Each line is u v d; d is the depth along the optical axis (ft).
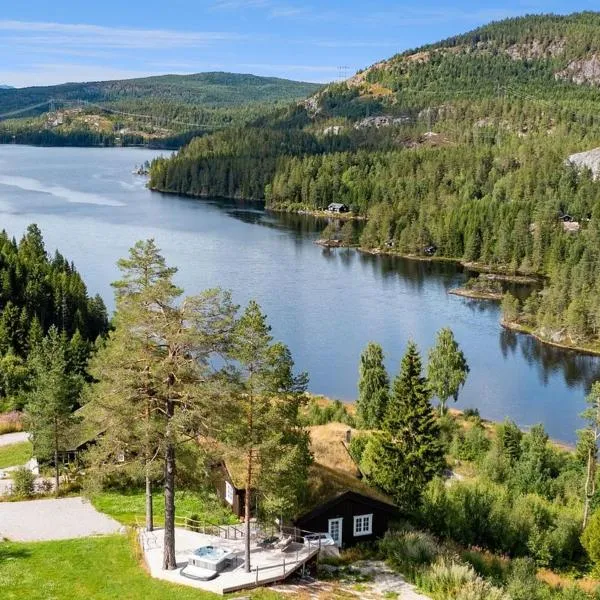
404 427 201.46
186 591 132.26
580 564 185.06
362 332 445.78
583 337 439.22
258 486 140.15
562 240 646.33
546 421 327.47
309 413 283.38
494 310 517.14
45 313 384.88
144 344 131.54
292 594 136.46
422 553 158.30
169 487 138.82
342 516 167.63
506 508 189.88
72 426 199.31
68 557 146.82
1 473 217.97
